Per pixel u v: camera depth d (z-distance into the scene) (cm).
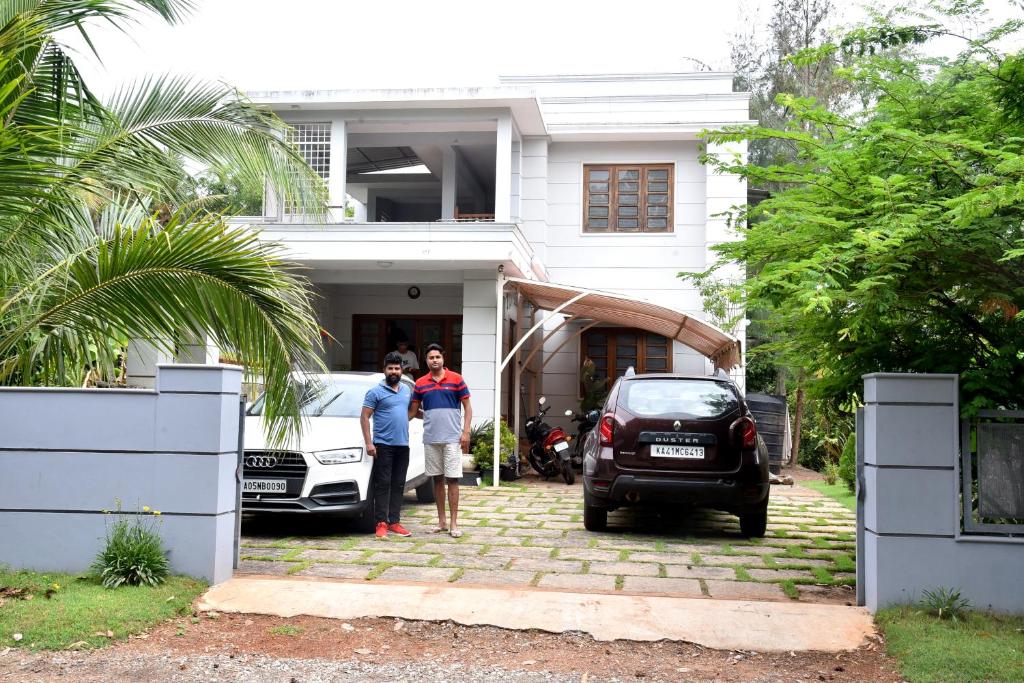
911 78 611
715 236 1616
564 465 1284
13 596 550
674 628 525
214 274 571
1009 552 541
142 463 618
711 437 803
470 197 1945
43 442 625
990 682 428
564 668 466
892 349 646
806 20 2464
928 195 542
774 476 1388
